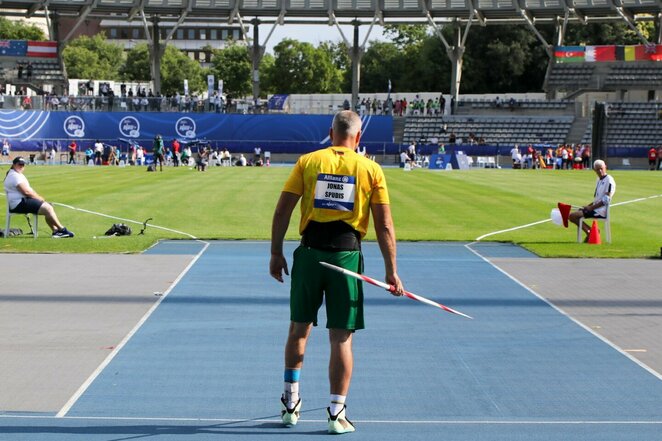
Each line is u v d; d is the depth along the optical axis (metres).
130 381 9.75
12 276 16.53
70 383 9.65
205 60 185.38
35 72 84.50
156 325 12.55
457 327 12.62
